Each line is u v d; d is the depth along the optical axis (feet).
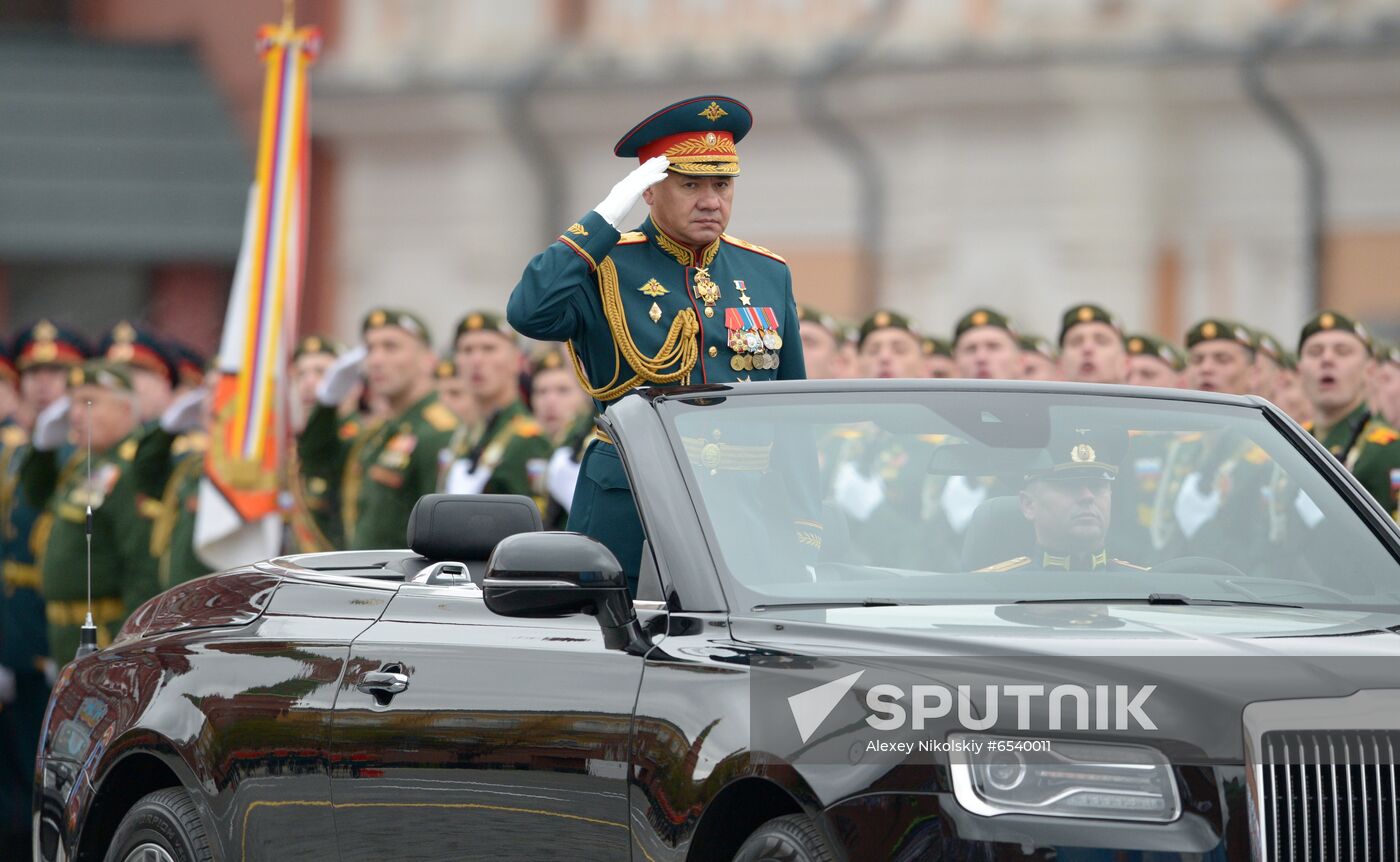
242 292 109.19
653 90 258.57
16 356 152.46
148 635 63.36
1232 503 52.19
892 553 50.39
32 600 126.00
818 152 250.16
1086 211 241.76
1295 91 236.22
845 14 252.21
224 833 57.16
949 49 244.63
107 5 284.00
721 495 49.80
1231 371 102.68
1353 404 92.22
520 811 49.24
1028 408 52.75
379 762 52.65
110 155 275.18
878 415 51.85
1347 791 41.45
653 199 61.11
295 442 120.47
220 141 278.87
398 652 53.31
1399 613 49.01
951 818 41.47
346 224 269.03
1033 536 50.60
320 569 61.41
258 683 57.00
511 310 59.31
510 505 57.47
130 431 122.42
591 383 61.16
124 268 272.92
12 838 122.93
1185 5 241.14
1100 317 105.19
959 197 245.65
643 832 46.19
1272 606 49.01
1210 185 239.09
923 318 247.09
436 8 266.98
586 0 263.08
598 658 48.49
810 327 107.86
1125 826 40.88
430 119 265.75
